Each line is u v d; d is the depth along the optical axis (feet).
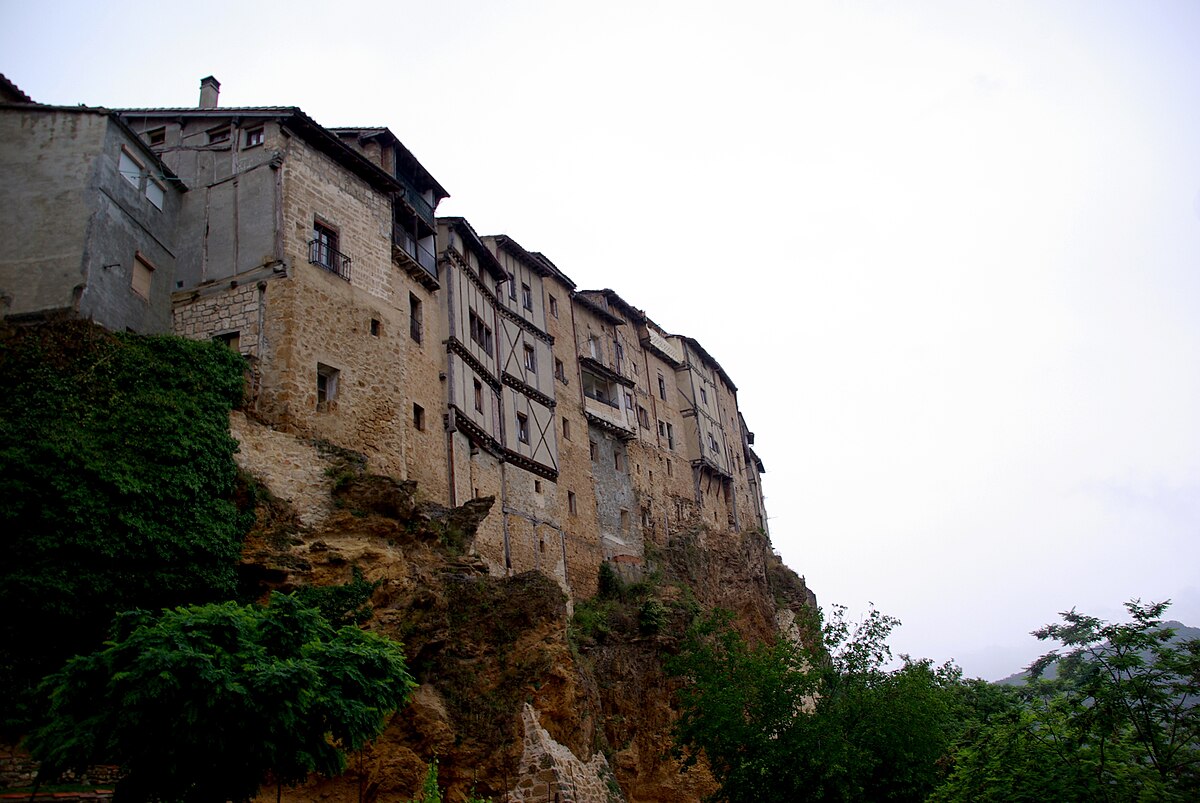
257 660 41.55
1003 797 54.90
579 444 139.54
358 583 67.05
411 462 91.20
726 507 194.08
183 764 40.55
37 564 53.98
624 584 132.36
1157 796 48.57
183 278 84.33
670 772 101.30
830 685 85.10
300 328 80.74
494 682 74.18
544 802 69.46
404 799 62.69
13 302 70.33
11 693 50.75
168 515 60.34
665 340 193.16
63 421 60.18
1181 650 57.00
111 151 77.36
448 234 112.37
